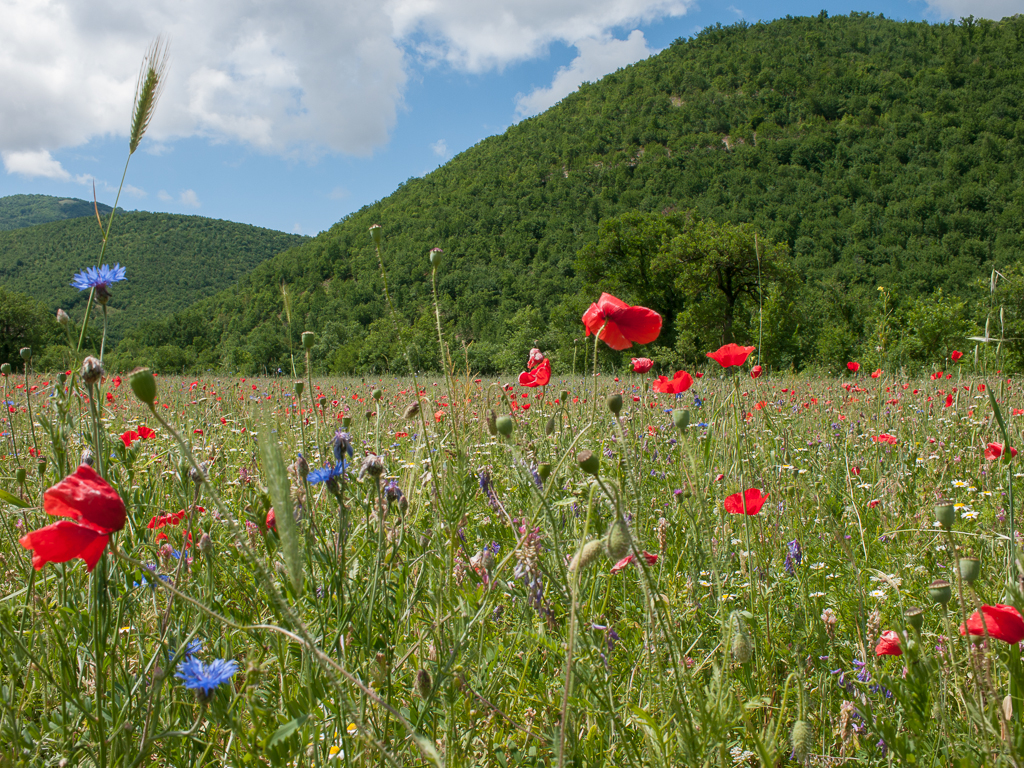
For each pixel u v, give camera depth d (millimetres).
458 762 1552
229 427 5094
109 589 1825
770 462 3652
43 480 2428
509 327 52531
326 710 1645
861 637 1948
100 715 1438
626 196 122188
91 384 1445
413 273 104375
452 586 1949
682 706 1363
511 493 2988
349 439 1935
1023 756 1299
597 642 1971
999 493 3268
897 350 18656
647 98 163750
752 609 2057
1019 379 7582
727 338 45438
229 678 1483
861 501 3572
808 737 1346
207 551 1888
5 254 176250
